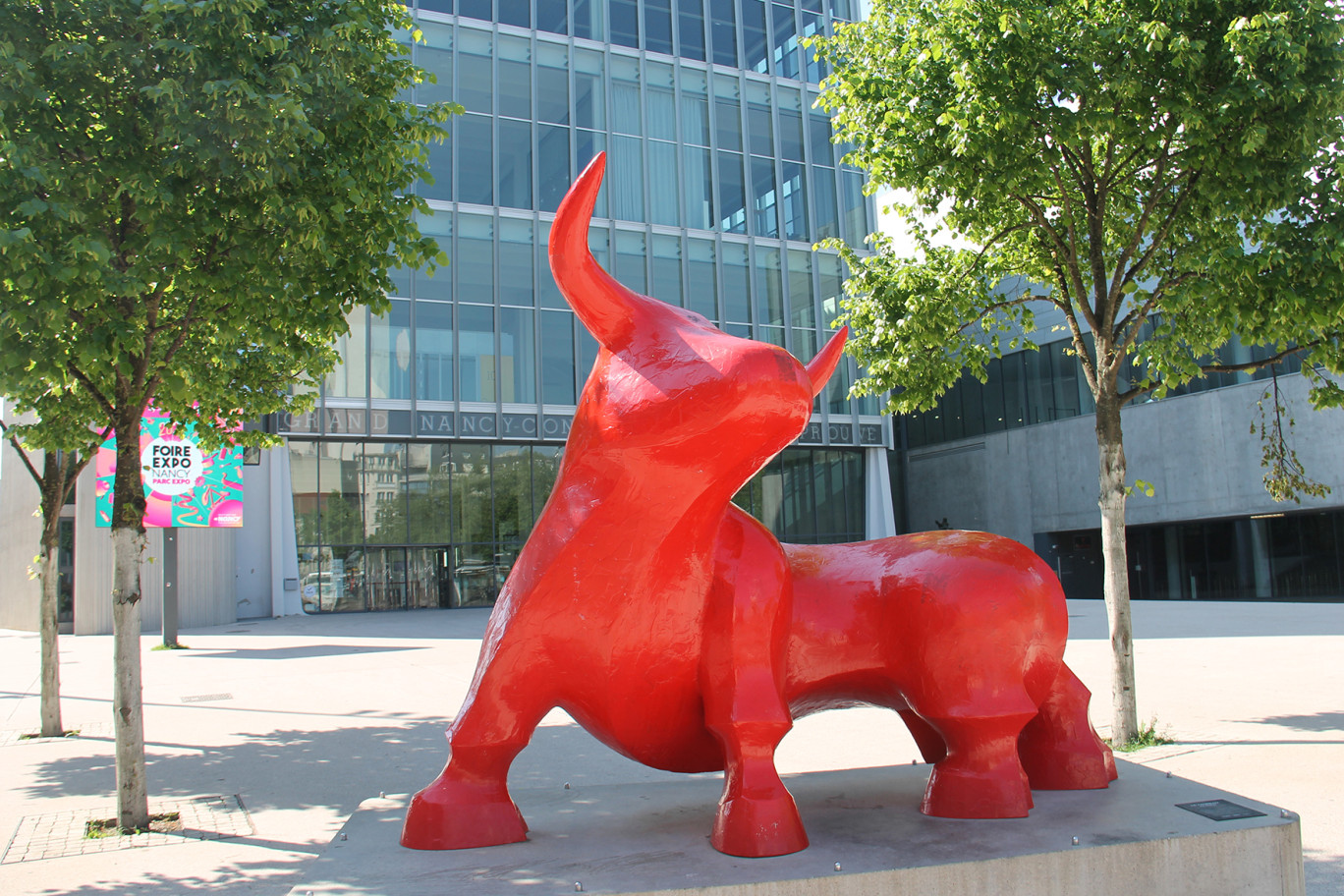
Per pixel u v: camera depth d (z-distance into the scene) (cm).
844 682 316
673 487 257
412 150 620
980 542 323
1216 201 663
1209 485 2434
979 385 3128
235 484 1681
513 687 286
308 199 512
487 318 2462
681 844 283
